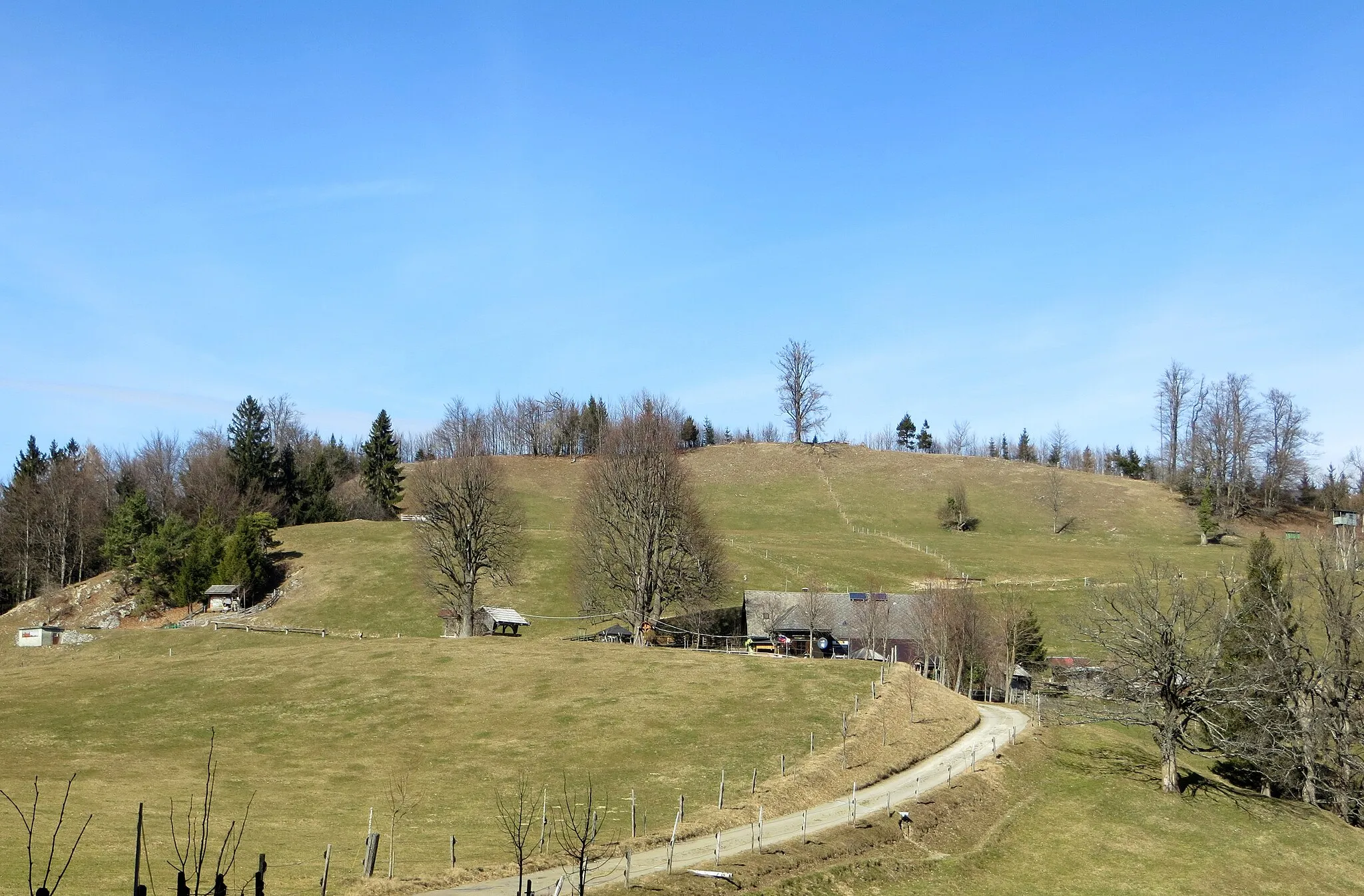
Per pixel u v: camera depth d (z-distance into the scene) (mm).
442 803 40625
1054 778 54344
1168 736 53719
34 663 88312
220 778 44312
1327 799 57844
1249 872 43719
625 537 90000
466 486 90688
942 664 80875
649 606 88250
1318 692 56281
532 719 55312
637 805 40906
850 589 110562
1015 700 79625
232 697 60156
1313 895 42312
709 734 52219
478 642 77812
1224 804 52281
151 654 89125
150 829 34344
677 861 33562
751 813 40469
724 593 95250
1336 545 64188
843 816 41562
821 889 34062
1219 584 103562
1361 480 157125
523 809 39500
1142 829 47844
